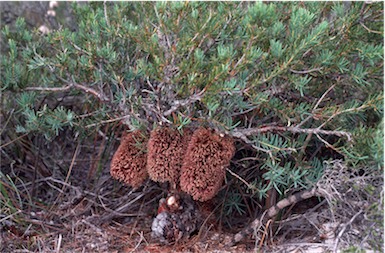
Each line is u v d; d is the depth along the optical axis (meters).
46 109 0.83
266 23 0.75
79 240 0.82
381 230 0.71
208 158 0.74
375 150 0.70
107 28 0.80
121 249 0.81
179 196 0.81
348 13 0.81
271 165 0.75
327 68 0.76
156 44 0.76
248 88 0.73
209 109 0.72
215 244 0.81
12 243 0.81
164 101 0.78
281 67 0.72
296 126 0.75
